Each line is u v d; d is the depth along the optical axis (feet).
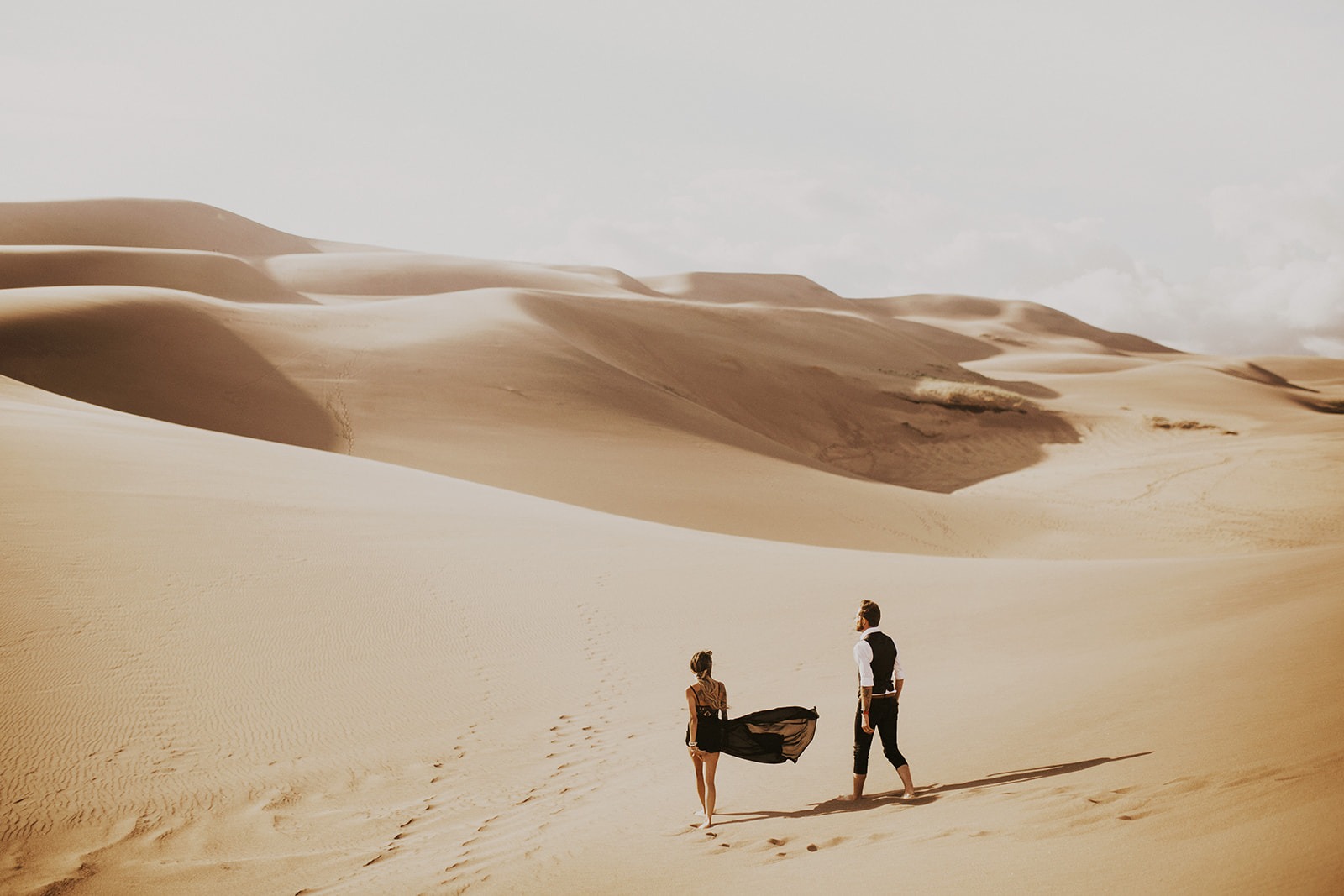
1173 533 134.62
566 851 21.97
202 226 527.40
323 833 26.50
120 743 31.40
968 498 151.64
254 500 66.80
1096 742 22.40
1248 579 47.14
